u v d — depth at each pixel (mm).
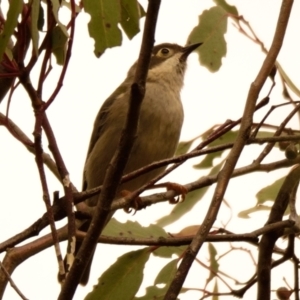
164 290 7562
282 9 5676
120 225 7367
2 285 6320
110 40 6895
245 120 5387
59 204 6234
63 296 4996
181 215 8602
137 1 6801
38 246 6645
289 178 7273
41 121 5621
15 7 5238
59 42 6125
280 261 7199
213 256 7684
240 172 6832
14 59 5758
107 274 7527
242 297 7301
